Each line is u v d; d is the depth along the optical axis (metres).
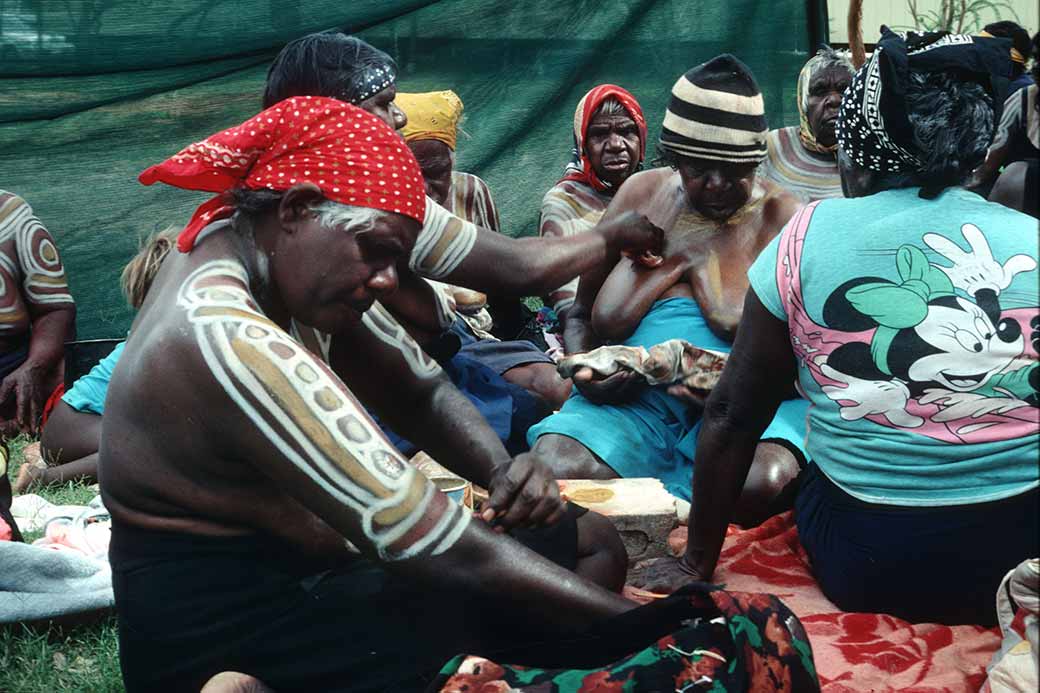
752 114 3.38
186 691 1.95
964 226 2.35
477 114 6.21
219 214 1.97
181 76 5.77
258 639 1.92
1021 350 2.30
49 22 5.59
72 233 5.84
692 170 3.46
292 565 1.99
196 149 1.89
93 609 2.68
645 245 3.01
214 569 1.93
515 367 4.25
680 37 6.23
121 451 1.90
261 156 1.91
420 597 1.96
